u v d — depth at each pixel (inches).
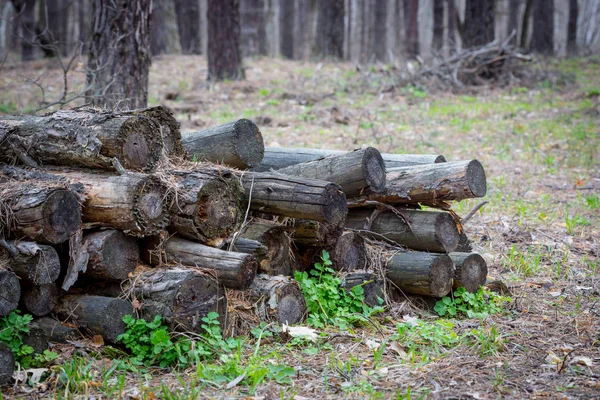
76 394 184.9
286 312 231.5
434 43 1186.0
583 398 181.2
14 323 195.9
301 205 227.8
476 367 205.3
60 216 204.5
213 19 821.2
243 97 748.0
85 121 222.7
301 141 549.0
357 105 706.2
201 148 255.4
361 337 230.2
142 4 419.2
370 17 1822.1
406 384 193.5
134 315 212.7
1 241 202.1
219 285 219.1
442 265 257.0
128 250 217.0
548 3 1267.2
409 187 262.4
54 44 427.5
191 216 219.3
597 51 1235.2
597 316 254.1
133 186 208.8
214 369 197.0
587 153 520.7
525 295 279.0
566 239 343.0
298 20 1886.1
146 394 179.6
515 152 531.2
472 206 393.4
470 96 759.1
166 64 962.1
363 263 262.7
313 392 188.1
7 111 613.0
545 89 795.4
